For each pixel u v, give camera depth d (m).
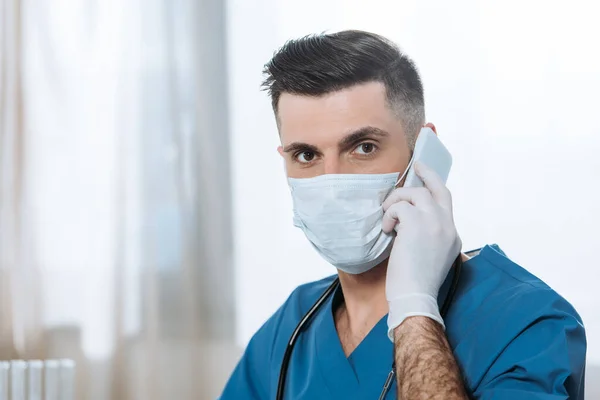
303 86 1.02
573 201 2.28
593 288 2.25
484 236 2.35
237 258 2.65
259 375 1.26
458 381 0.90
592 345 2.22
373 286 1.12
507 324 0.99
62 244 2.71
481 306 1.04
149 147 2.70
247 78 2.65
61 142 2.71
